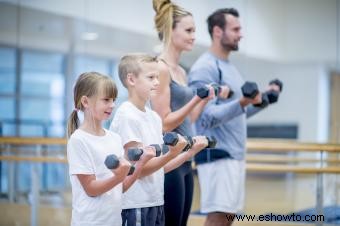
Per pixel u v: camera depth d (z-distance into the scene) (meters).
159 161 3.47
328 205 6.63
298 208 7.38
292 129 10.86
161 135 3.77
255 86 4.26
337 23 10.13
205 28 8.22
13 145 8.12
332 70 10.37
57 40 9.53
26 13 9.56
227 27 4.82
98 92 3.32
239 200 4.73
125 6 9.45
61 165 8.30
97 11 9.52
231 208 4.66
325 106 10.68
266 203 7.84
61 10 9.54
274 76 10.17
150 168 3.49
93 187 3.20
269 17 10.09
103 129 3.44
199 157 4.74
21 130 9.40
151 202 3.63
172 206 3.98
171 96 4.21
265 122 11.06
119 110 3.64
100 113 3.33
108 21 9.50
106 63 9.50
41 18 9.55
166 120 3.96
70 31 9.53
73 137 3.28
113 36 9.48
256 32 9.95
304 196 8.33
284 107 10.99
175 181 3.98
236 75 4.89
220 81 4.76
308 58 10.30
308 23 10.24
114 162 3.03
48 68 9.52
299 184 9.29
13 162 8.14
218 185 4.67
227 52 4.92
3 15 9.60
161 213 3.75
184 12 4.39
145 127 3.64
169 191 3.98
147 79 3.66
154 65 3.70
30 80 9.50
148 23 9.30
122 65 3.73
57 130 9.34
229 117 4.43
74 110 3.47
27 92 9.45
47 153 8.03
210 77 4.73
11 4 9.60
